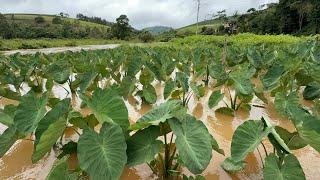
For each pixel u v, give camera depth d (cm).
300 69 660
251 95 561
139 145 298
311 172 362
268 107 622
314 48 1047
